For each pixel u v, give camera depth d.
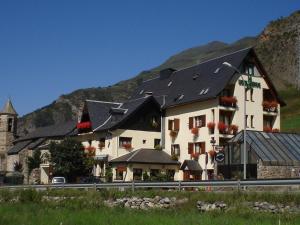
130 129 63.34
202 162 57.84
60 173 62.16
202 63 67.44
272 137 50.72
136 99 68.88
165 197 30.27
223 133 56.78
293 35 149.50
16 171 85.38
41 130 95.31
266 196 25.61
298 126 93.62
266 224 18.62
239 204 25.95
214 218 20.84
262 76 61.72
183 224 18.48
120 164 60.22
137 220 19.75
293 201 24.67
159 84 73.88
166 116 65.56
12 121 105.75
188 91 63.50
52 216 21.23
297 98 124.50
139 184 35.12
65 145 62.75
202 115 59.09
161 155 62.50
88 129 68.94
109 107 70.75
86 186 38.84
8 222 19.11
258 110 60.66
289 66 145.00
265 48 159.12
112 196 32.66
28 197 34.81
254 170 47.81
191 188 33.59
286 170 47.66
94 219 19.97
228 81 57.50
